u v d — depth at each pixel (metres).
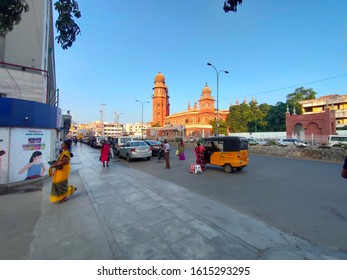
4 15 3.31
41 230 3.78
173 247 3.21
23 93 9.91
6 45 11.30
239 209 5.08
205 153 11.07
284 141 28.12
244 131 53.25
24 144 7.79
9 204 5.23
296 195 6.28
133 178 8.52
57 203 5.30
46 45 13.88
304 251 3.18
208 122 71.06
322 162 14.45
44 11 12.35
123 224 4.04
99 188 6.83
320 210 5.04
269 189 6.99
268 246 3.30
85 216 4.44
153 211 4.75
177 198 5.80
